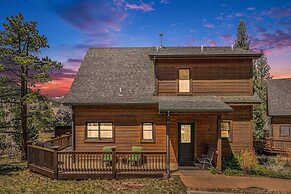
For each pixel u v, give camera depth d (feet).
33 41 62.75
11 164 58.65
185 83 57.57
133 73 62.64
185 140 54.80
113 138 54.49
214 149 50.01
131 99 54.19
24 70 62.80
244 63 57.21
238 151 55.93
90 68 64.18
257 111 88.33
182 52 58.29
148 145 54.44
